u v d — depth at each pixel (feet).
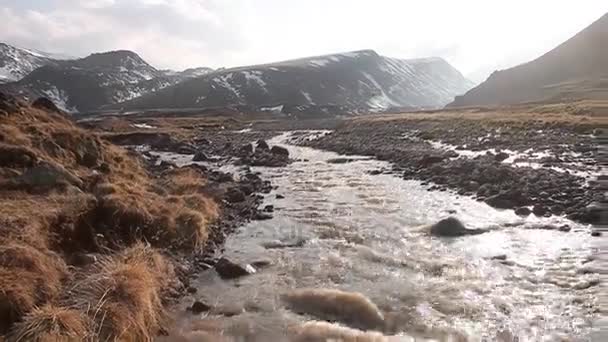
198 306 32.09
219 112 585.22
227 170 108.27
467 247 45.37
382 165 109.40
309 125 319.47
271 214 61.16
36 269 28.68
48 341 22.99
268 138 231.91
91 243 38.19
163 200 53.57
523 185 68.03
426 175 88.07
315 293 33.37
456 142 138.62
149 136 189.98
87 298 27.43
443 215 58.39
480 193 69.21
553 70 574.56
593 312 30.48
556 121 157.58
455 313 30.96
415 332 28.58
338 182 87.61
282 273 39.14
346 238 49.52
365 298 32.32
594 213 53.01
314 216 59.98
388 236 49.90
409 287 35.60
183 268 39.01
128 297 28.17
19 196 41.81
